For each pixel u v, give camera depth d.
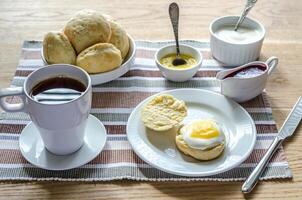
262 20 1.22
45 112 0.83
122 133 0.95
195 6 1.28
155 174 0.87
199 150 0.88
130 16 1.24
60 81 0.89
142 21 1.23
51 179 0.87
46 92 0.88
